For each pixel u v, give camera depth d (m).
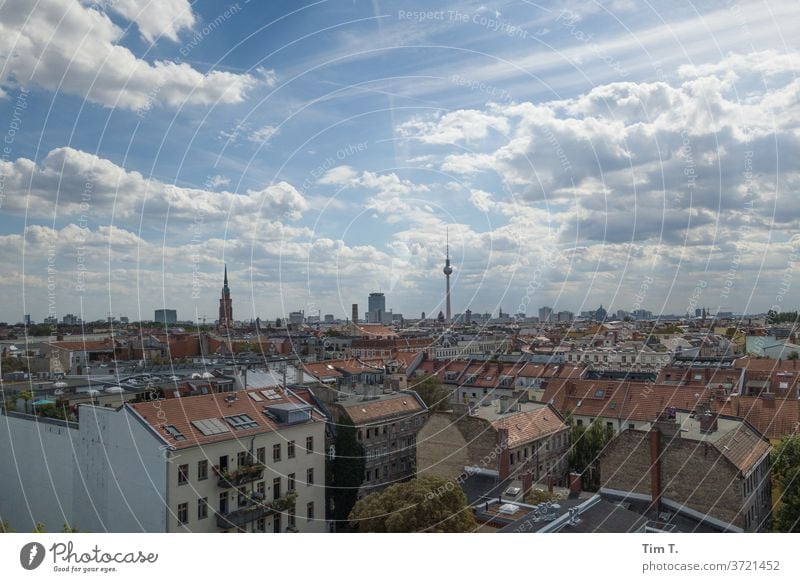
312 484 54.03
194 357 102.12
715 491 43.56
